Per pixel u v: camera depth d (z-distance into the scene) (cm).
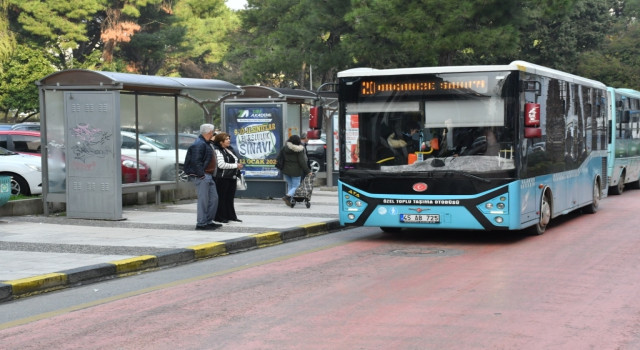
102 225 1628
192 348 713
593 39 6241
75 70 1692
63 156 1767
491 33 3519
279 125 2227
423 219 1401
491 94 1369
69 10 5744
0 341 754
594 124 1994
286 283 1040
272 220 1741
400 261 1227
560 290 967
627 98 2678
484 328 773
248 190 2273
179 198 2175
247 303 909
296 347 709
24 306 926
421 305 884
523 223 1403
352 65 5066
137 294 988
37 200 1808
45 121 1769
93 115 1703
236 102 2248
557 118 1628
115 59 6200
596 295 936
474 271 1120
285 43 4984
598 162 2039
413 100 1409
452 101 1387
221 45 7144
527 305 879
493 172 1366
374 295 945
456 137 1387
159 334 768
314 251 1367
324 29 4750
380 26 3681
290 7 5206
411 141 1411
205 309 881
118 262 1144
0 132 2262
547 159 1552
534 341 724
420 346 708
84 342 745
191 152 1540
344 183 1457
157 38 6181
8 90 4891
